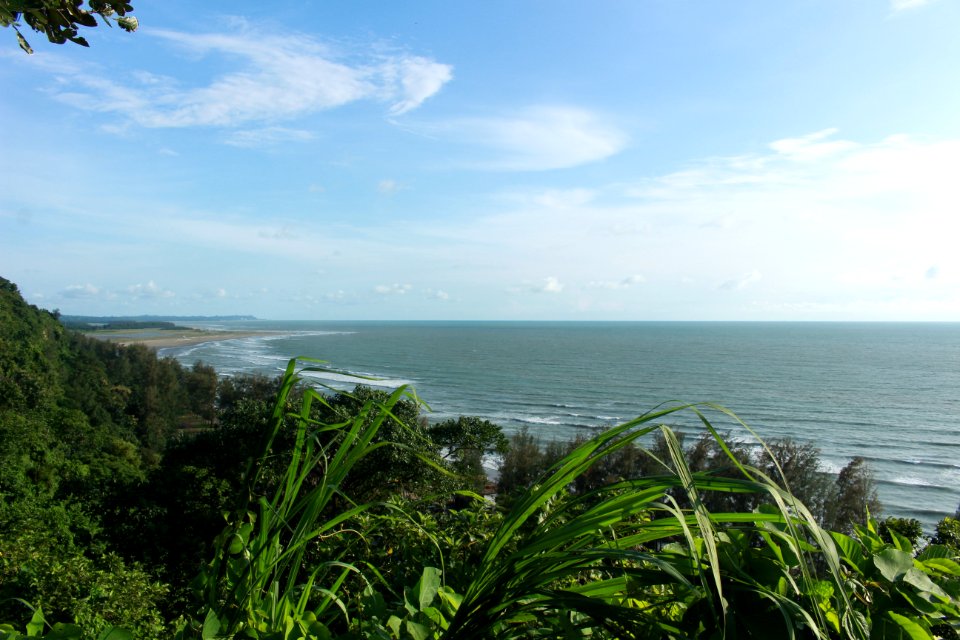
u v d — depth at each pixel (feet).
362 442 5.59
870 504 121.80
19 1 7.54
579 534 4.32
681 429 213.25
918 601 4.25
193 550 56.18
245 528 6.05
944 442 234.38
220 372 369.09
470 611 4.81
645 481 4.00
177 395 271.49
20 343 204.85
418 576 7.67
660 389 361.10
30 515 58.75
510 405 301.84
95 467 119.85
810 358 568.00
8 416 110.22
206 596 5.82
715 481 3.89
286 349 610.24
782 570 4.17
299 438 5.69
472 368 460.96
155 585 33.14
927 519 145.38
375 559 8.87
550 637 4.82
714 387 369.50
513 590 4.57
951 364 519.60
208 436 63.82
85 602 26.03
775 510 4.40
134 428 227.20
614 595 5.08
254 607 5.47
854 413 291.17
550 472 4.72
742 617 3.95
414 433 5.55
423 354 582.35
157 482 62.28
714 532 4.39
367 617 5.76
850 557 4.80
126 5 8.50
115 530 60.49
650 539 4.67
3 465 87.71
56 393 188.44
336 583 5.81
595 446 4.21
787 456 134.21
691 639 3.94
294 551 5.63
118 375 277.03
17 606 11.73
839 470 185.37
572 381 392.47
